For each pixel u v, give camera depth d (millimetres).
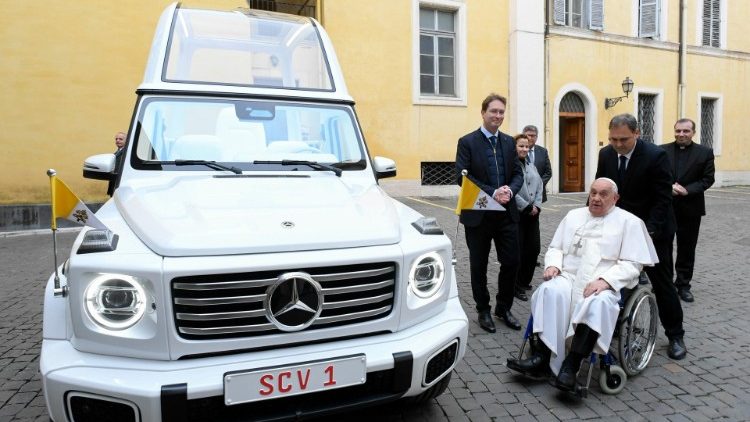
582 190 15898
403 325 2514
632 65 16125
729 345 4121
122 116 10406
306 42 4230
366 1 12469
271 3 12664
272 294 2230
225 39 4020
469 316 4785
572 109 15602
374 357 2332
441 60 13734
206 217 2469
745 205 12852
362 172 3619
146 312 2125
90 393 2041
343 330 2367
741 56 18312
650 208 3904
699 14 17188
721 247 7812
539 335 3387
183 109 3518
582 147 15828
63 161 10078
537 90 14453
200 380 2074
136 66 10453
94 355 2135
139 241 2291
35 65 9820
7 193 9781
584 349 3168
